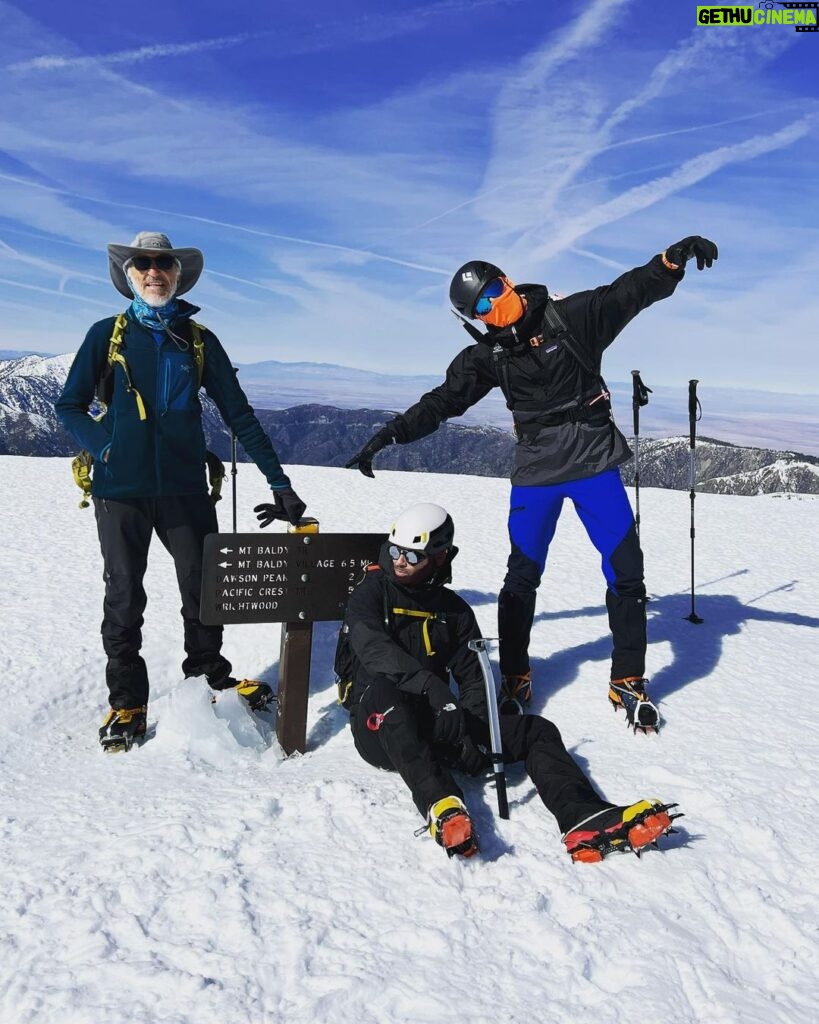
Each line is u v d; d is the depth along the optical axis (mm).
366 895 2404
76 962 2139
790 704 3873
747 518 10258
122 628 3656
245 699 3877
